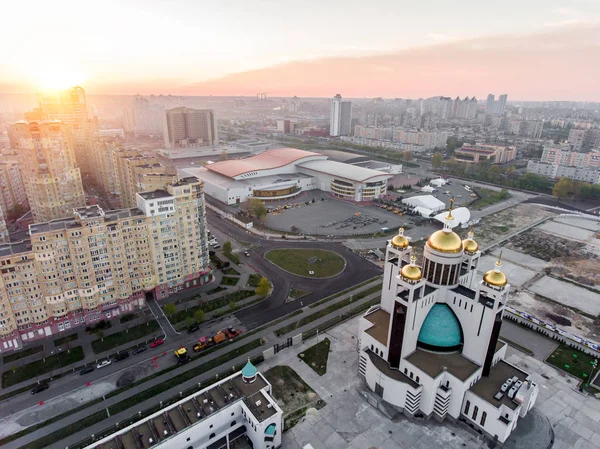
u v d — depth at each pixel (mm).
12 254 117938
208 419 86812
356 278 168125
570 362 119000
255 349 123750
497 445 91062
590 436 94250
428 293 100062
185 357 118500
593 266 183000
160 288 149125
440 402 95875
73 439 92750
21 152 199125
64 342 126188
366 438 93688
